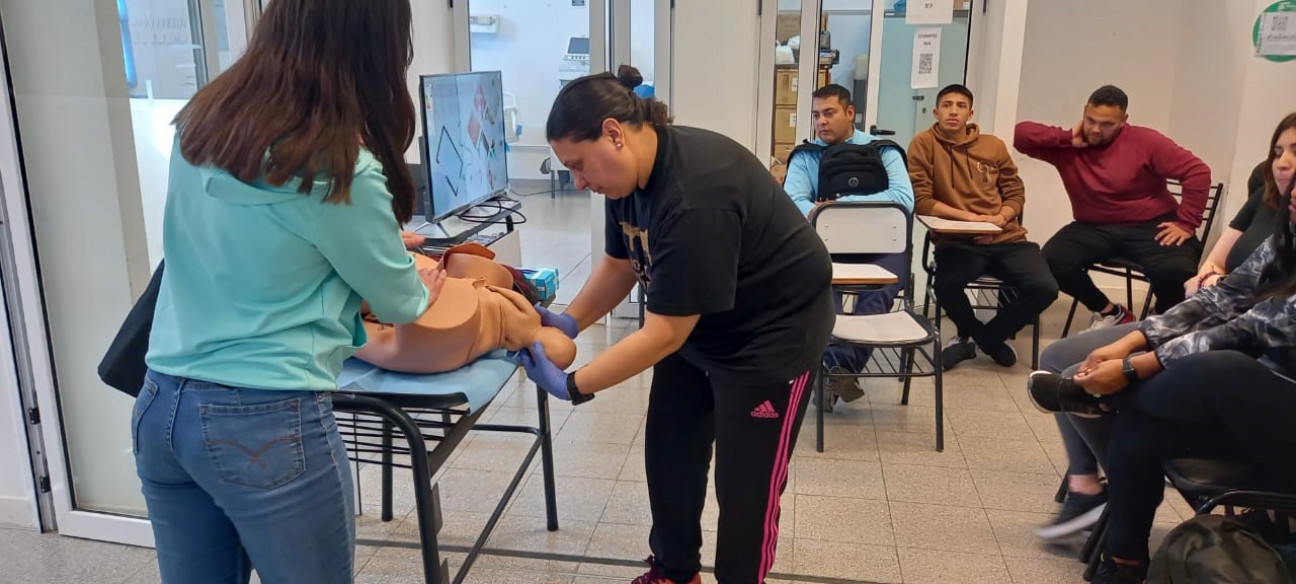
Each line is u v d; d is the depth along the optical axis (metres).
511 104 7.74
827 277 1.74
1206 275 2.85
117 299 2.33
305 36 1.20
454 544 2.37
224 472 1.26
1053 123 4.68
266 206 1.19
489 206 3.72
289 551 1.31
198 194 1.23
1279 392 1.78
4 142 2.18
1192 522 1.85
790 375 1.70
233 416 1.24
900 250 3.39
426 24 4.39
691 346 1.76
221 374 1.24
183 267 1.27
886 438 3.09
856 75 4.45
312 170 1.17
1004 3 4.02
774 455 1.75
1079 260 3.88
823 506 2.61
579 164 1.53
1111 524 2.08
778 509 1.85
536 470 2.82
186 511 1.37
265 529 1.30
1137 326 2.37
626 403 3.39
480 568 2.26
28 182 2.24
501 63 7.66
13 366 2.35
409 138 1.37
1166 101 4.59
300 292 1.27
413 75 4.27
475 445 2.99
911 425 3.20
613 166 1.51
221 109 1.20
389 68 1.29
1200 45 4.32
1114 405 2.02
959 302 3.72
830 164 3.50
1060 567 2.29
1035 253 3.73
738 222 1.56
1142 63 4.56
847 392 3.24
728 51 4.09
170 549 1.40
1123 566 2.06
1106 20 4.52
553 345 1.71
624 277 1.92
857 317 3.14
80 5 2.15
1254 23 3.91
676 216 1.52
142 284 2.36
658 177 1.55
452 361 1.58
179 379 1.26
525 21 7.50
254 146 1.16
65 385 2.39
